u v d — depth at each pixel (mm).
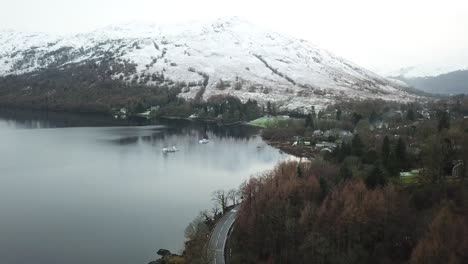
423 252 90688
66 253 129125
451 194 117062
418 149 166625
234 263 110500
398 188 124812
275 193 130875
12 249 131625
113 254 128500
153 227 147875
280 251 112938
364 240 106500
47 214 159875
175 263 116062
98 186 195000
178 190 188625
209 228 133250
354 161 158750
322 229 111125
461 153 137500
